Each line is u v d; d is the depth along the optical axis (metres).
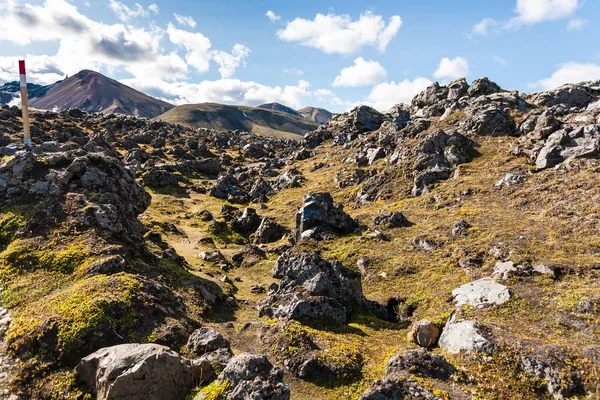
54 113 136.62
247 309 24.50
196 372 14.10
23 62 43.31
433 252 31.52
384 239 36.91
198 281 25.52
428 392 13.00
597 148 40.34
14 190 26.28
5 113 103.88
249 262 37.09
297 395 14.09
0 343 15.84
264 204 66.12
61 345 15.07
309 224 42.50
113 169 32.25
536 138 52.16
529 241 27.70
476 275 25.38
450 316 19.97
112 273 20.55
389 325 21.75
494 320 18.39
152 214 56.03
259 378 12.12
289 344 16.62
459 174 50.53
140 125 160.12
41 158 30.03
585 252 24.75
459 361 15.30
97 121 150.50
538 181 40.31
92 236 23.73
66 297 17.73
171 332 17.16
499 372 14.20
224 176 85.44
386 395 12.77
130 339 16.11
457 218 36.69
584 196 33.28
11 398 13.35
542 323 17.81
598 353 14.18
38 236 23.09
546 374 13.66
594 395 12.75
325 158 98.69
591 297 18.56
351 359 16.14
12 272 20.36
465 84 90.12
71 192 27.48
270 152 154.50
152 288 19.91
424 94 102.00
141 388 12.30
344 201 60.59
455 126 68.06
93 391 13.45
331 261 25.34
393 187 55.94
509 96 73.19
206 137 165.12
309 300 21.33
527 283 22.11
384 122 102.75
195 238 47.09
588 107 59.88
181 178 87.19
